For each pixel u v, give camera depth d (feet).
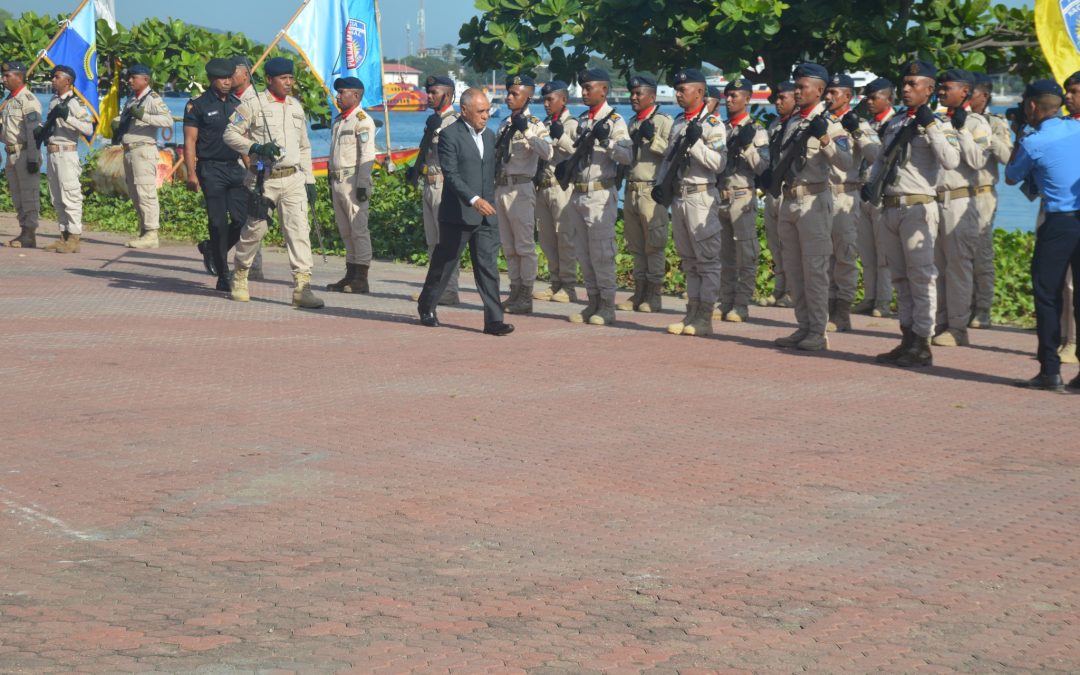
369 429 23.73
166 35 74.43
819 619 14.80
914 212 31.78
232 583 15.57
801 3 53.57
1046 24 37.93
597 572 16.26
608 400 26.91
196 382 27.58
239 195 42.80
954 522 18.80
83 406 24.99
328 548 16.97
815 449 23.07
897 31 52.39
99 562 16.24
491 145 35.68
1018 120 38.83
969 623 14.80
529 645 13.82
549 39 59.52
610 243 37.91
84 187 70.13
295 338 33.81
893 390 29.04
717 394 27.94
